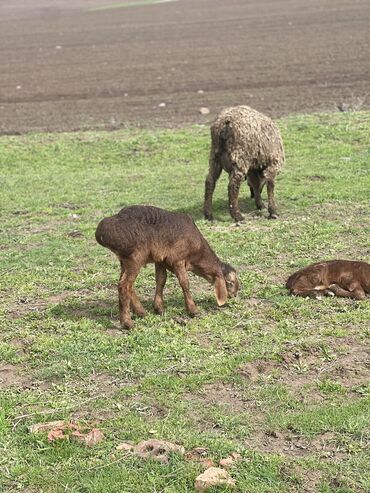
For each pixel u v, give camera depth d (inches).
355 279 271.0
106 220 257.9
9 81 807.1
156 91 671.1
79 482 218.7
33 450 225.6
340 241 306.3
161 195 362.3
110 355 251.9
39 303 279.9
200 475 216.8
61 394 240.5
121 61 896.9
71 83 761.0
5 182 391.2
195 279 288.5
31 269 300.5
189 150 421.7
